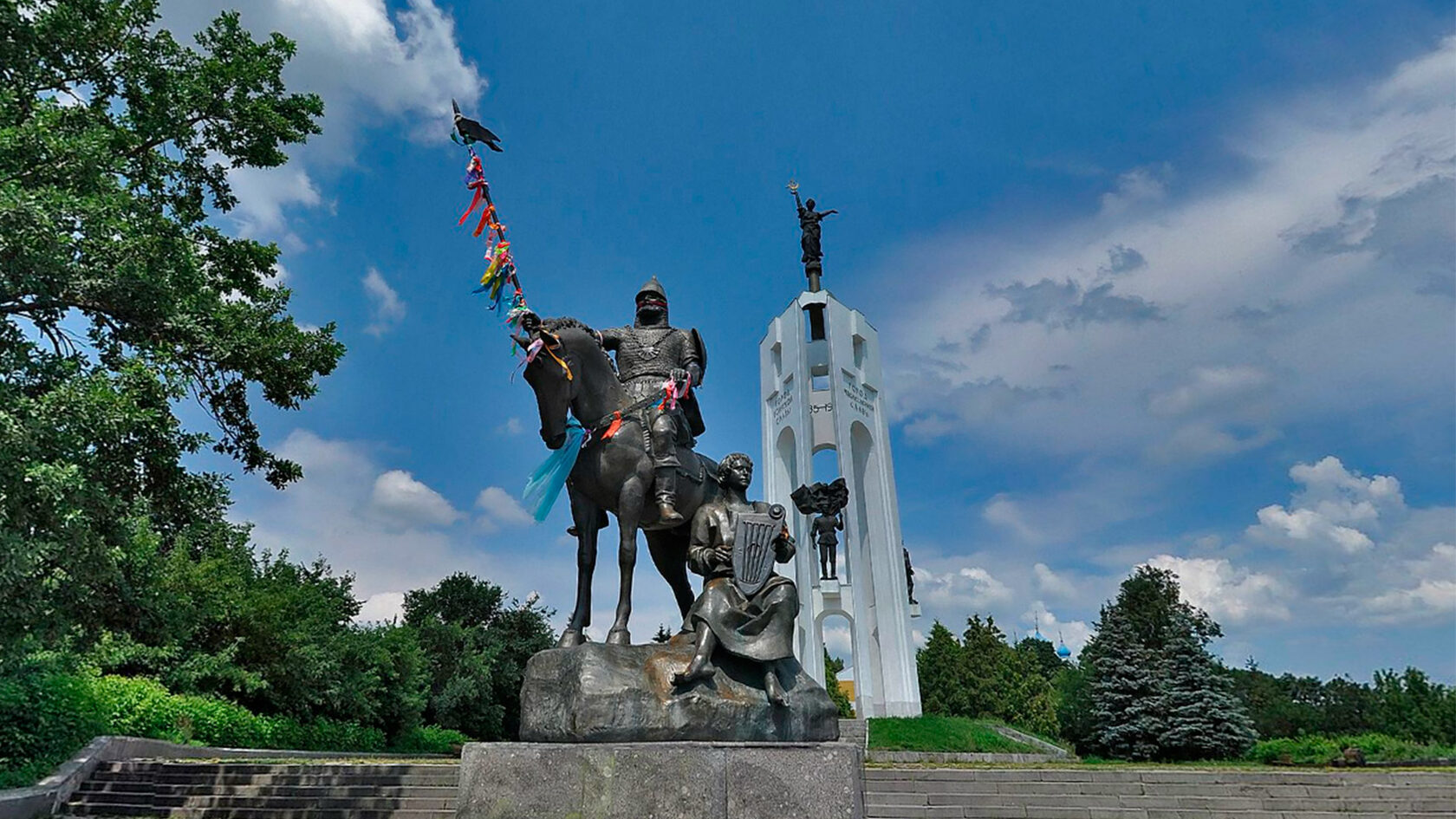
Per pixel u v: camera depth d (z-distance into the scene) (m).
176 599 13.55
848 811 4.54
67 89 12.97
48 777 13.48
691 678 4.93
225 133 14.36
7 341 9.61
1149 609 32.25
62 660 15.45
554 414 5.75
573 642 5.59
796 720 5.18
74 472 8.21
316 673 22.97
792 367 31.69
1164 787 13.67
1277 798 13.40
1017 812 12.97
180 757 17.03
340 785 13.88
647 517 6.00
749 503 6.04
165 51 13.80
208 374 13.59
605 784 4.52
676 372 6.38
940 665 51.00
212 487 12.67
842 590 29.53
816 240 35.09
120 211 10.62
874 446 32.53
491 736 38.47
